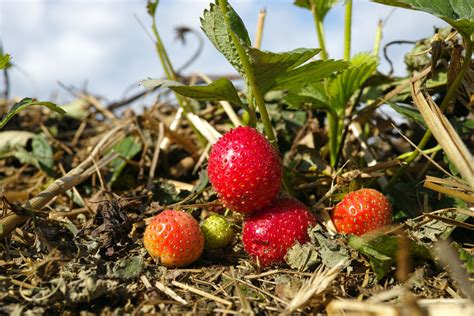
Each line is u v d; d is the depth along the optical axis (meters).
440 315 0.19
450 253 0.19
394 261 0.24
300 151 0.33
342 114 0.32
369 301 0.22
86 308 0.23
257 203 0.25
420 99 0.26
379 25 0.35
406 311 0.19
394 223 0.29
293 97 0.31
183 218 0.25
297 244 0.25
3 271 0.25
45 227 0.27
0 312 0.22
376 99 0.31
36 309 0.22
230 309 0.23
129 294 0.23
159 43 0.34
